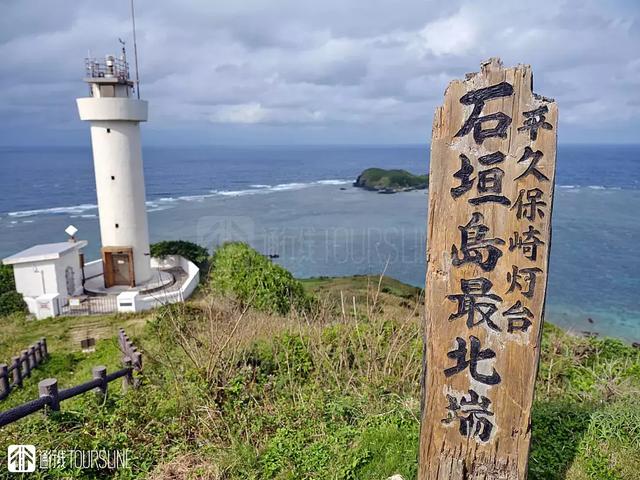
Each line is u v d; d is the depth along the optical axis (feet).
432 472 11.80
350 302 34.32
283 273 44.19
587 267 83.61
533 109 10.25
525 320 10.80
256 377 19.13
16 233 123.03
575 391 18.39
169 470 14.02
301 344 21.04
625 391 17.28
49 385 15.72
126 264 57.16
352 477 13.08
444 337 11.36
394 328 22.22
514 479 11.29
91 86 54.75
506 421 11.18
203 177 290.76
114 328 43.98
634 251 95.35
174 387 18.13
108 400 17.79
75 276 54.80
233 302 35.65
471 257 10.98
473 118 10.62
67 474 13.35
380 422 15.52
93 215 150.20
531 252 10.60
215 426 15.76
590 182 244.63
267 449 14.67
